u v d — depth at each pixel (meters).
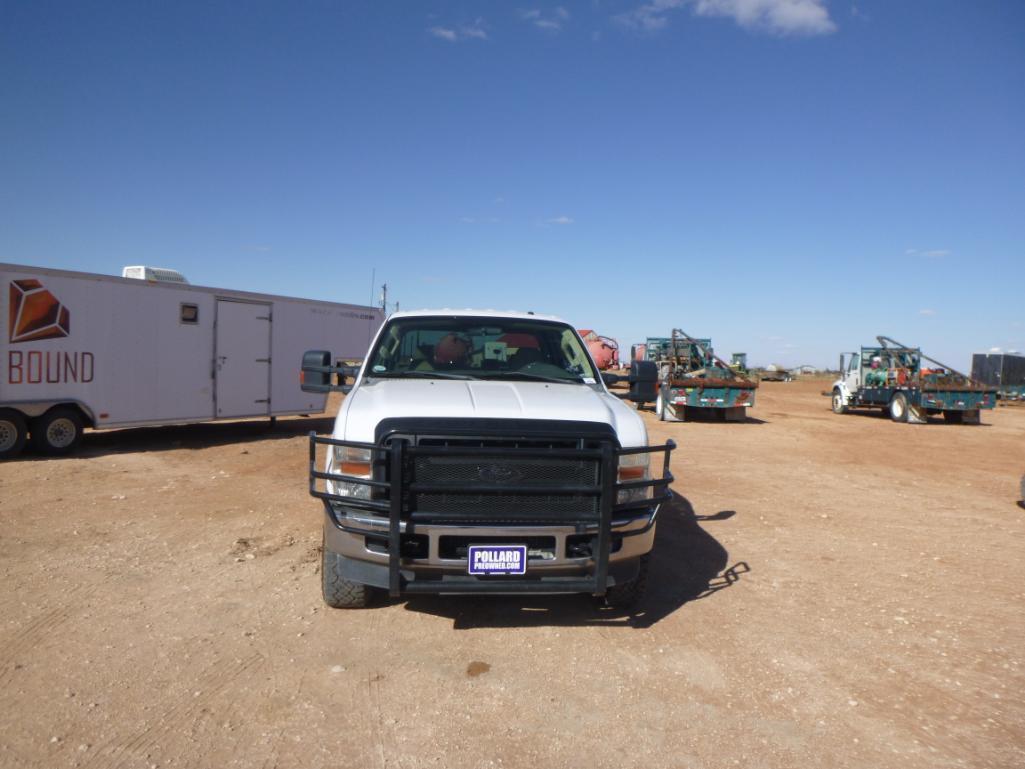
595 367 5.73
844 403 23.83
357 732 3.23
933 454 13.88
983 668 4.03
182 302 11.78
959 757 3.13
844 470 11.28
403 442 3.89
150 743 3.10
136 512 7.09
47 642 4.08
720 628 4.54
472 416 4.13
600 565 4.02
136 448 11.39
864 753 3.15
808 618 4.74
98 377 10.74
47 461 9.94
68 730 3.18
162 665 3.83
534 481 4.04
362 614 4.60
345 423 4.24
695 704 3.56
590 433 4.07
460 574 4.04
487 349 5.65
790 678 3.86
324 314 14.23
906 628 4.60
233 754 3.04
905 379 21.42
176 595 4.86
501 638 4.30
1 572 5.23
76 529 6.41
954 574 5.78
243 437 12.95
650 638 4.35
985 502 8.92
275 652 4.02
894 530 7.23
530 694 3.62
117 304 10.94
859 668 4.00
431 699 3.54
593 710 3.48
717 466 11.20
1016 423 22.38
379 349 5.59
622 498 4.26
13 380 9.84
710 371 20.62
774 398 31.83
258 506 7.40
